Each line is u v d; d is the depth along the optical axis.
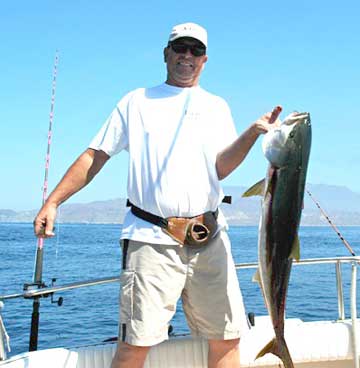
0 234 63.62
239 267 3.75
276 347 2.94
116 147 3.29
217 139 3.29
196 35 3.22
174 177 3.12
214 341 3.29
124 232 3.18
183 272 3.15
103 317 11.10
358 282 16.36
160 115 3.23
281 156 2.91
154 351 3.54
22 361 3.32
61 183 3.23
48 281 16.89
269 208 2.92
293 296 13.85
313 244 42.47
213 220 3.19
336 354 3.82
